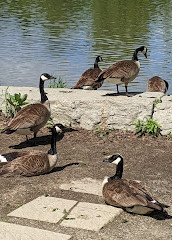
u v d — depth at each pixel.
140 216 6.80
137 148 10.05
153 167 8.95
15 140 10.67
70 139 10.65
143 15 34.34
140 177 8.39
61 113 11.45
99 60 15.94
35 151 8.59
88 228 6.32
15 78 16.83
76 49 21.69
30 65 18.70
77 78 16.83
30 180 8.10
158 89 13.92
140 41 23.69
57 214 6.72
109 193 6.90
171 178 8.38
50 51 21.28
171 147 10.13
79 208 6.93
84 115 11.28
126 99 11.20
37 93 12.17
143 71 18.12
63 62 19.14
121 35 25.50
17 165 8.17
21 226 6.33
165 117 10.78
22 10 36.66
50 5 40.72
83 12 35.88
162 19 32.09
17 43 23.11
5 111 12.04
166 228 6.44
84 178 8.24
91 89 13.57
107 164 9.06
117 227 6.43
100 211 6.84
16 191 7.61
